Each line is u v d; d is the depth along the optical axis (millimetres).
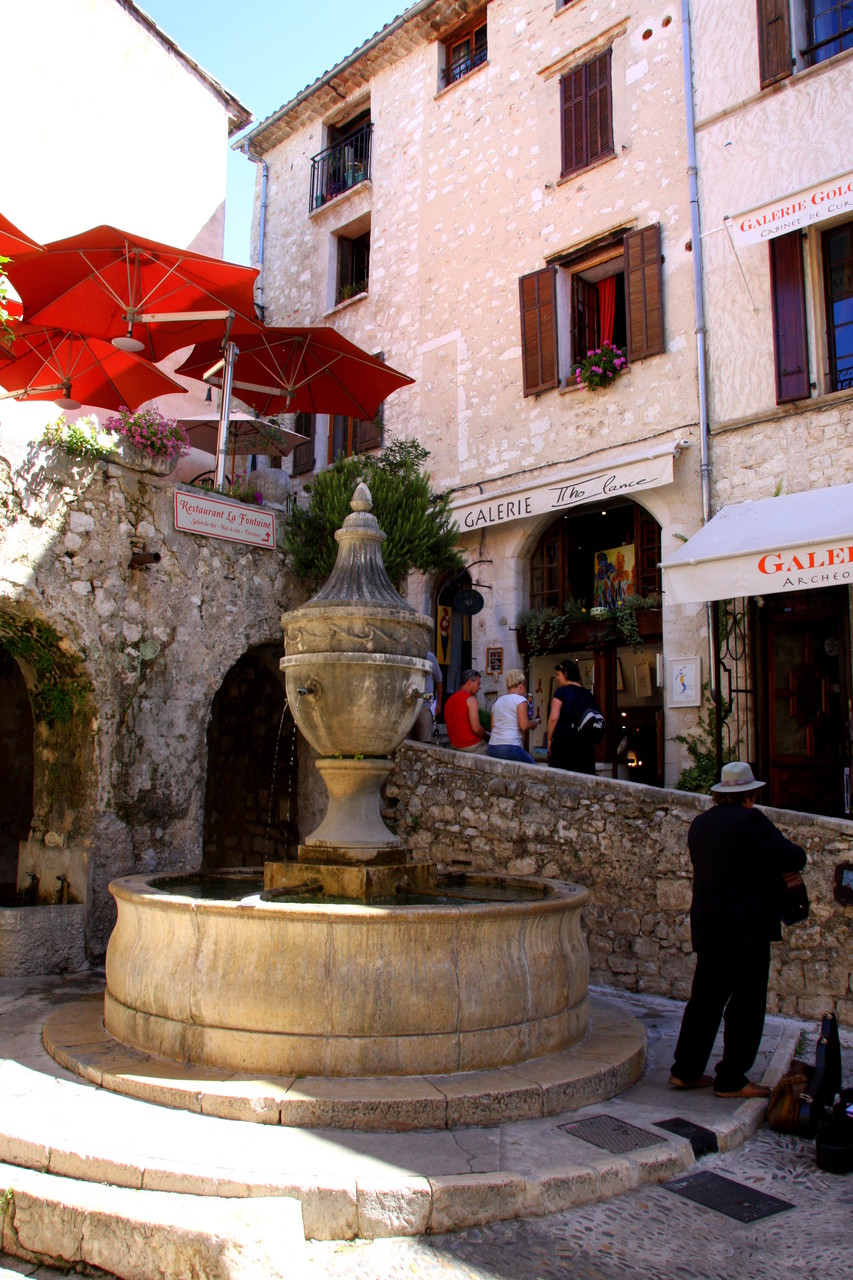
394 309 15414
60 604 6809
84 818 7004
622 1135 3822
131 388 10781
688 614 10805
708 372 11078
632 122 12367
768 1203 3475
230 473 12227
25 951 6355
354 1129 3703
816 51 10828
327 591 5266
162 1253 2896
